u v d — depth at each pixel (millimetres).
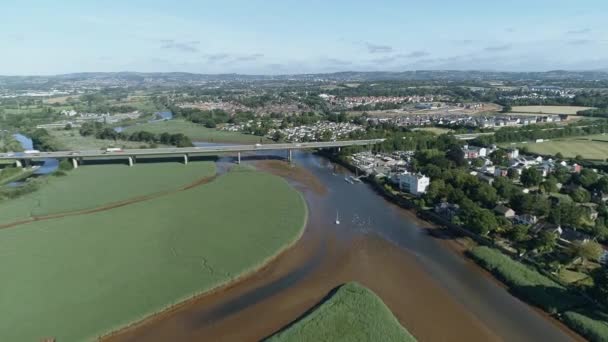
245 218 137875
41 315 82625
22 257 109062
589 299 84312
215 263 104500
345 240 121062
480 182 149625
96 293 90812
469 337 75688
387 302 87375
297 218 137500
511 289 92250
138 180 192875
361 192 174125
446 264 104938
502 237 116688
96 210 149875
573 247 100688
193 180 193250
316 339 72375
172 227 130125
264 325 79562
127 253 110938
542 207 125688
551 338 75312
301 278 98375
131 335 77000
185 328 79000
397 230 128625
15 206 154000
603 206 132125
